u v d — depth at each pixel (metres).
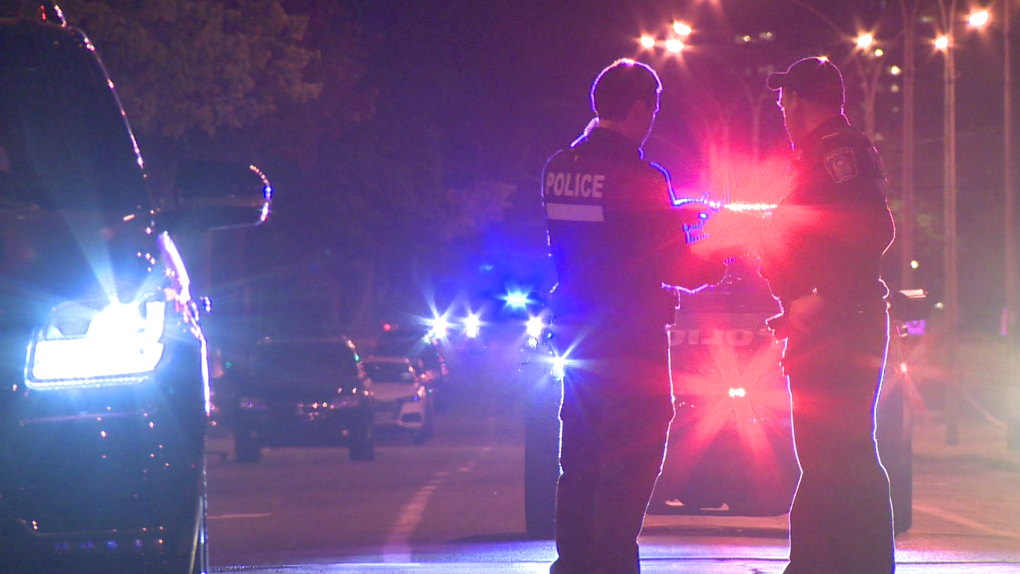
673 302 17.55
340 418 64.19
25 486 10.84
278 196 121.19
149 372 11.37
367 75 129.62
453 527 34.88
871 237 17.41
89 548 10.93
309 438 64.19
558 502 17.70
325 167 125.81
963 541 29.56
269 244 129.12
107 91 13.85
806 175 17.58
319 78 107.31
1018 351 63.34
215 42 62.78
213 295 118.62
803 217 17.48
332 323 144.12
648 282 17.20
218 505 42.41
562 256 17.45
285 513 39.53
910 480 28.88
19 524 10.80
